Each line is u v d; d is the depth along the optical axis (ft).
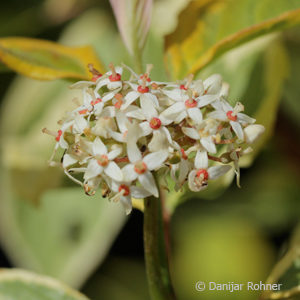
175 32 1.06
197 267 1.54
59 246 1.41
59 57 1.03
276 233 1.57
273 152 1.55
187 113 0.94
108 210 1.41
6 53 1.02
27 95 1.58
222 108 0.95
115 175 0.93
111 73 0.96
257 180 1.61
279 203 1.59
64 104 1.55
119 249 1.54
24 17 1.72
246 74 1.19
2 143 1.45
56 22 1.74
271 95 1.16
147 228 0.96
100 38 1.63
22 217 1.44
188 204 1.60
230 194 1.60
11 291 1.09
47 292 1.09
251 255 1.54
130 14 1.03
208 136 0.94
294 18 1.00
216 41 1.06
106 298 1.50
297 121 1.51
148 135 0.94
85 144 0.94
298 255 1.07
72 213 1.43
